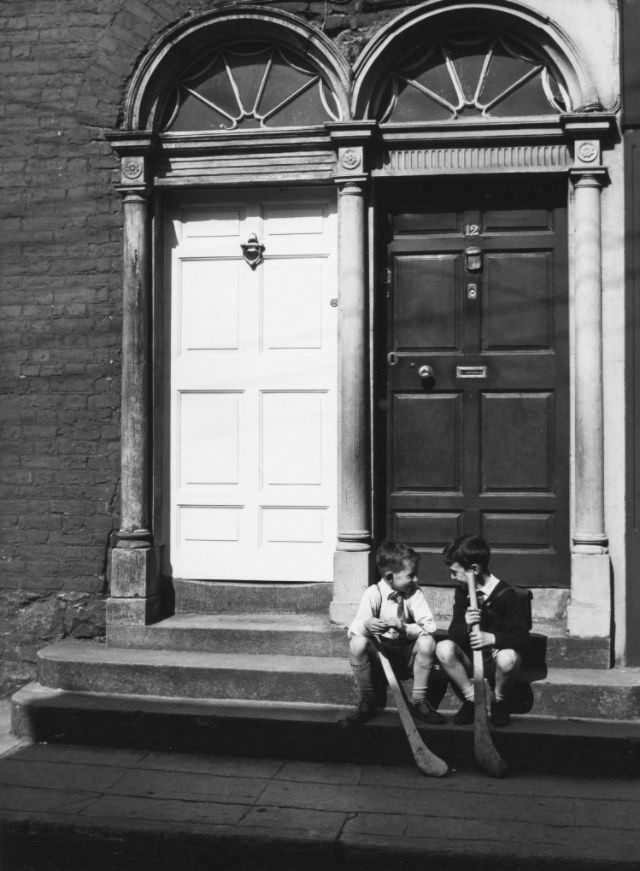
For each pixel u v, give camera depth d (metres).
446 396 6.19
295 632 5.91
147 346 6.23
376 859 4.32
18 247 6.37
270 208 6.36
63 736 5.57
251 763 5.29
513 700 5.43
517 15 5.92
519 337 6.12
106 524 6.26
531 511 6.09
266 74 6.29
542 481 6.09
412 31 6.03
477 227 6.16
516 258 6.13
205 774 5.14
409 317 6.22
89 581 6.27
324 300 6.29
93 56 6.32
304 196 6.32
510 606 5.29
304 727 5.32
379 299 6.23
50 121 6.36
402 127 6.01
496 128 5.97
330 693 5.57
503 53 6.10
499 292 6.14
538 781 5.05
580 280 5.82
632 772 5.08
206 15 6.14
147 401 6.23
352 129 5.97
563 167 5.95
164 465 6.38
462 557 5.30
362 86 6.07
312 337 6.30
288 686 5.60
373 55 6.04
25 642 6.34
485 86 6.11
